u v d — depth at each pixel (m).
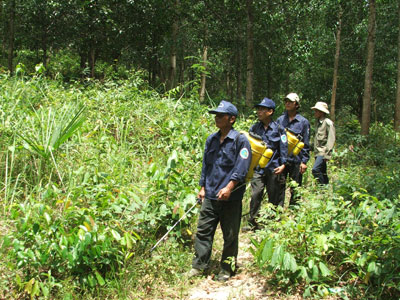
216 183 3.93
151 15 14.97
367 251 3.57
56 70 15.49
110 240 3.58
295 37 15.09
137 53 16.70
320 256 3.77
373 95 22.64
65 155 5.18
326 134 6.56
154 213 4.26
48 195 3.75
